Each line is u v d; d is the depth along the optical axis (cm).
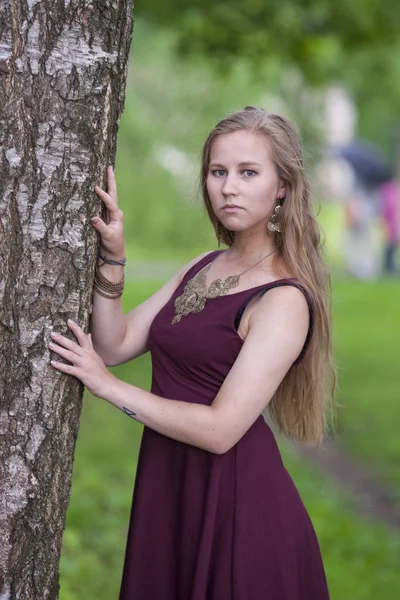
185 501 397
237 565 389
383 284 2942
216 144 400
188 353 397
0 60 346
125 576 408
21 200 355
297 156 407
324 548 775
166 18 1302
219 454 385
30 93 351
